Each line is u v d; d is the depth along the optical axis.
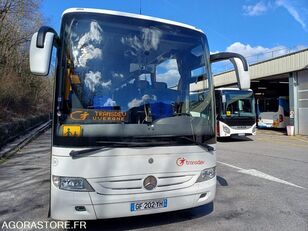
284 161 11.38
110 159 4.27
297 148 15.47
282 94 31.08
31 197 6.86
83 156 4.19
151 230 4.92
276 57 24.12
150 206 4.44
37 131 24.78
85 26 4.61
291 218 5.45
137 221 5.28
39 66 4.06
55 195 4.22
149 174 4.43
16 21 33.56
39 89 39.03
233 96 18.53
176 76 4.98
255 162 11.15
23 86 33.50
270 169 9.83
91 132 4.25
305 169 9.83
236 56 5.20
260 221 5.30
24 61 35.59
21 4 32.41
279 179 8.41
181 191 4.63
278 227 5.04
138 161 4.38
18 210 5.98
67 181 4.17
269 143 17.98
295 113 23.23
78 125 4.25
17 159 12.29
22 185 7.96
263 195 6.86
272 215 5.60
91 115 4.35
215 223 5.20
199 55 5.29
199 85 5.17
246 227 5.03
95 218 4.23
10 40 33.72
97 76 4.52
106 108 4.43
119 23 4.79
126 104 4.55
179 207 4.63
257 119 27.89
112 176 4.26
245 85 5.11
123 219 5.36
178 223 5.19
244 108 18.72
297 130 23.19
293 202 6.36
